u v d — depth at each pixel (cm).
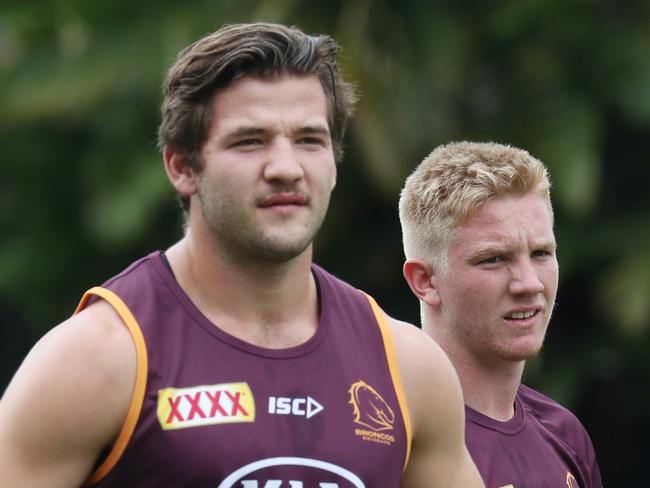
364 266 4806
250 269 998
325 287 1057
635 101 4406
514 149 1277
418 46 4403
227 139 980
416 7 4456
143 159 4619
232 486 949
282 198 974
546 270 1236
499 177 1216
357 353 1035
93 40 4603
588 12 4478
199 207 1013
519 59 4550
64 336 970
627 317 4100
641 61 4444
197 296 1012
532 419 1312
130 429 954
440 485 1077
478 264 1224
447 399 1072
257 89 980
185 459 947
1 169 5391
